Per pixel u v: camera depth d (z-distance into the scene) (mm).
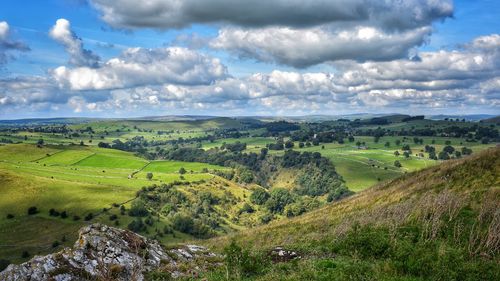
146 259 19703
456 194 38781
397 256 19312
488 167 46094
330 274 17422
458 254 18859
